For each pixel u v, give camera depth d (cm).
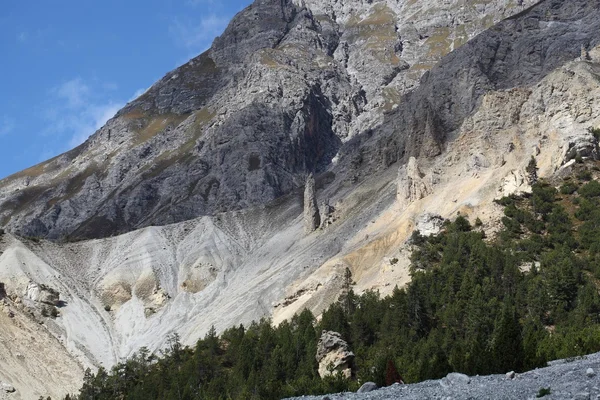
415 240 15488
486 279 12456
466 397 5169
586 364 5856
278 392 9938
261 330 14638
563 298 11525
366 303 13100
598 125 17312
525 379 5591
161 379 13488
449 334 10831
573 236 13762
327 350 11188
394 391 5941
